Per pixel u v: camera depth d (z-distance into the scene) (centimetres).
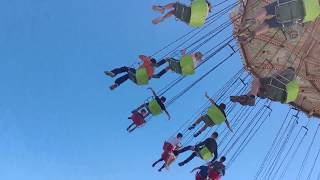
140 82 1753
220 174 1892
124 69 1784
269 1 1631
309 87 1778
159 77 1759
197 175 1914
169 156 1892
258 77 1770
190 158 1864
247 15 1672
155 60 1745
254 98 1644
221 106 1741
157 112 1803
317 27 1617
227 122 1750
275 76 1631
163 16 1566
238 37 1711
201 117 1773
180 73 1705
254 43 1739
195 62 1684
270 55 1758
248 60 1800
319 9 1377
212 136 1841
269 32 1689
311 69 1727
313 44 1670
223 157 1898
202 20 1523
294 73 1653
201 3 1503
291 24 1441
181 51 1698
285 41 1694
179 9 1532
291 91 1608
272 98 1650
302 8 1374
